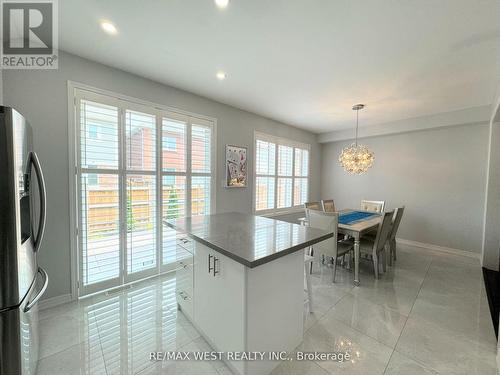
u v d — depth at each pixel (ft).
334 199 17.98
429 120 12.51
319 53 6.60
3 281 3.31
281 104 11.19
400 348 5.38
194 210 10.13
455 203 12.41
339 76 8.07
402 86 8.80
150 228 8.71
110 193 7.69
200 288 5.48
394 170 14.66
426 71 7.55
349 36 5.77
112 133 7.66
